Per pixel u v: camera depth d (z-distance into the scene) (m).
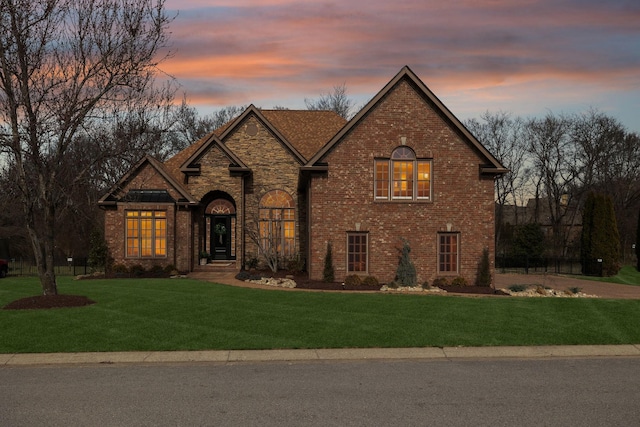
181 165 29.03
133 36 16.12
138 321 14.05
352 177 23.94
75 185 17.23
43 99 15.48
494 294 21.58
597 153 55.91
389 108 24.05
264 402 8.12
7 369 10.24
